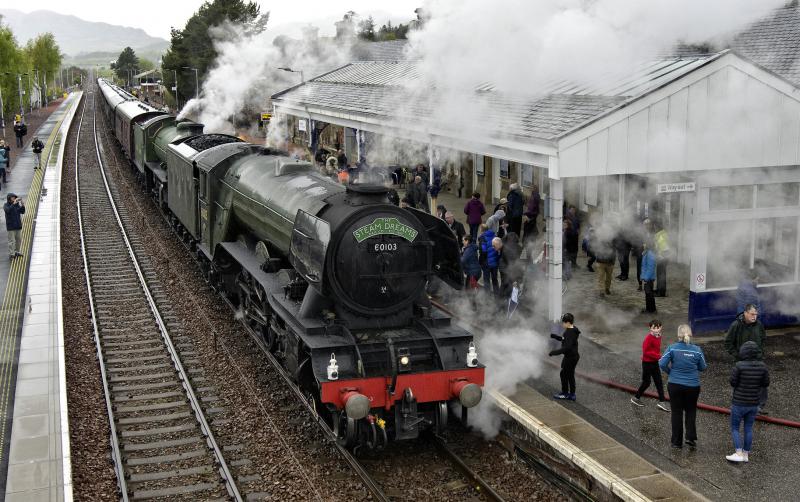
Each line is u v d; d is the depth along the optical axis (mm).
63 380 10969
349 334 9273
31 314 14320
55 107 93062
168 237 21672
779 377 10648
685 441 8688
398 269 9547
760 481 7875
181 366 11781
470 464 8867
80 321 14312
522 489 8297
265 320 11812
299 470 8562
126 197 28719
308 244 9695
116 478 8398
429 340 9445
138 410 10336
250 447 9203
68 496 7738
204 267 16828
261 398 10633
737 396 8211
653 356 9625
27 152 42375
